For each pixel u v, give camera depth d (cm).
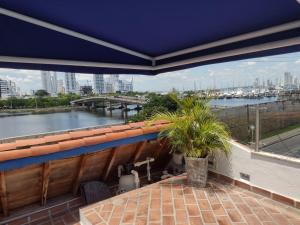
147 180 492
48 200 397
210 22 280
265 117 385
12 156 272
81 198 407
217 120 436
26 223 346
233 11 246
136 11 246
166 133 432
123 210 342
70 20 265
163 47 375
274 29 282
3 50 268
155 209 343
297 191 330
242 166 399
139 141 405
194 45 368
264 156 363
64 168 364
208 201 362
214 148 400
